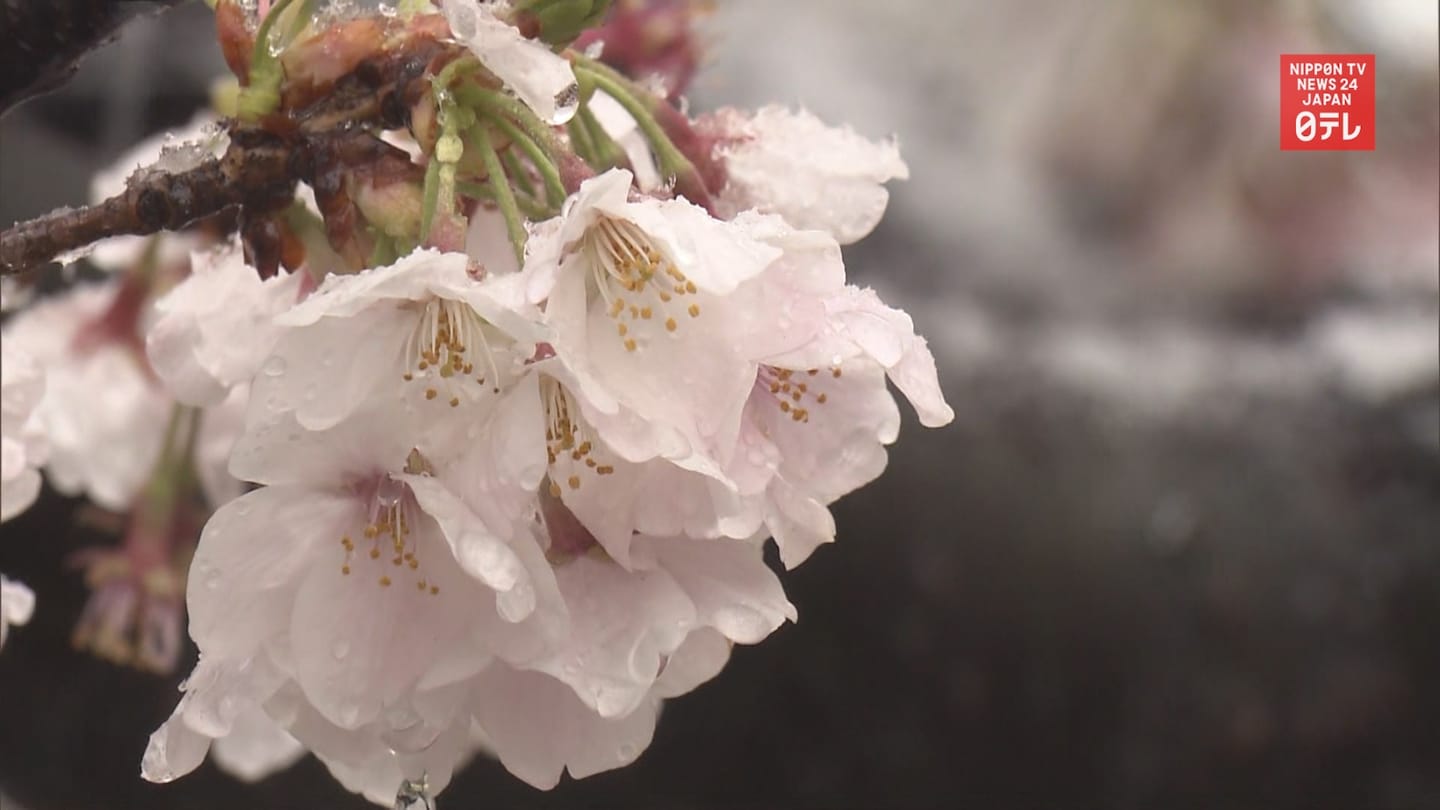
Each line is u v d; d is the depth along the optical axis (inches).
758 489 10.5
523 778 10.7
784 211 11.5
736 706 25.9
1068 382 25.6
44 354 15.8
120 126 23.4
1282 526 24.8
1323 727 24.7
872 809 26.0
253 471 10.3
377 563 10.5
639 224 10.2
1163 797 25.3
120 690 24.6
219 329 11.9
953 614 24.9
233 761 14.5
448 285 10.1
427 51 10.7
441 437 10.3
